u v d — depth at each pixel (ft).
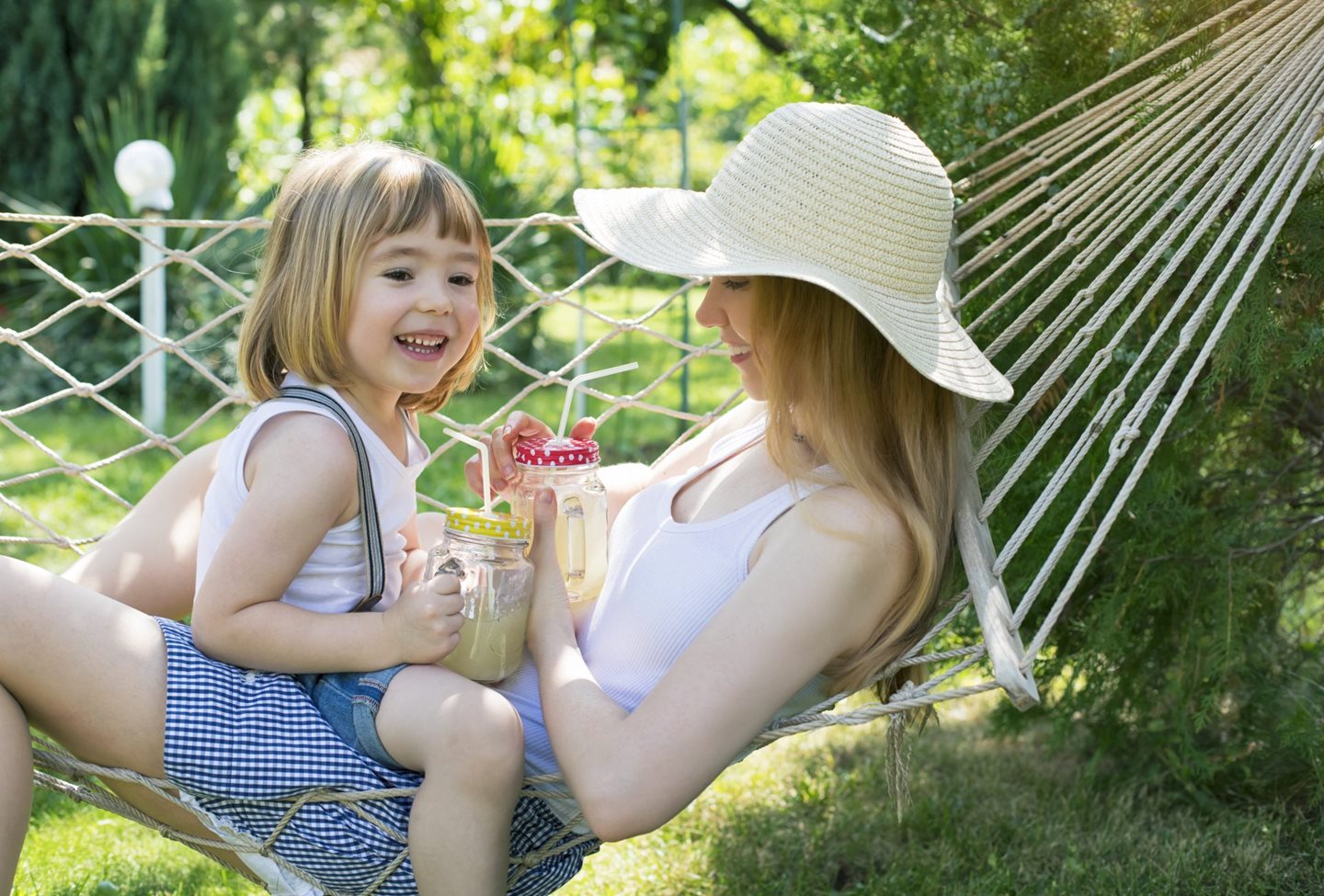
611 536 6.20
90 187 25.40
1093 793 9.13
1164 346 7.48
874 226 5.42
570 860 5.71
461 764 5.02
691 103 34.94
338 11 41.60
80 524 15.75
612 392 23.57
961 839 8.55
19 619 5.01
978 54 8.10
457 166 27.45
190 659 5.28
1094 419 5.68
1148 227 6.06
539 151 34.47
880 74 8.70
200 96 27.76
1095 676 8.64
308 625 5.35
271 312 5.83
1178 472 7.95
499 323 26.02
